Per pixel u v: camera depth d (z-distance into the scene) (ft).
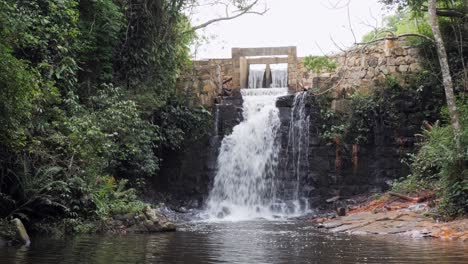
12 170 36.40
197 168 68.74
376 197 58.70
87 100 52.08
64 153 39.68
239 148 70.23
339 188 65.16
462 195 39.88
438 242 30.89
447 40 65.21
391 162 64.69
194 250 27.35
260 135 70.79
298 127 69.05
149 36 61.77
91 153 41.09
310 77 82.17
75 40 49.26
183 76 72.43
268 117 71.20
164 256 24.75
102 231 37.50
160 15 62.64
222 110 71.67
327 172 65.82
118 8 56.65
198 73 72.90
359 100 66.49
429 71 65.57
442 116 60.13
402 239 32.99
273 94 78.74
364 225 41.57
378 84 67.56
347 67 69.21
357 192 64.69
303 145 68.13
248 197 68.13
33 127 37.99
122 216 39.42
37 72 38.68
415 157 56.59
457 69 63.98
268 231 40.83
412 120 65.46
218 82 77.20
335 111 67.46
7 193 36.32
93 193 39.58
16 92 33.04
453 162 40.83
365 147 65.87
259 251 27.07
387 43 68.44
